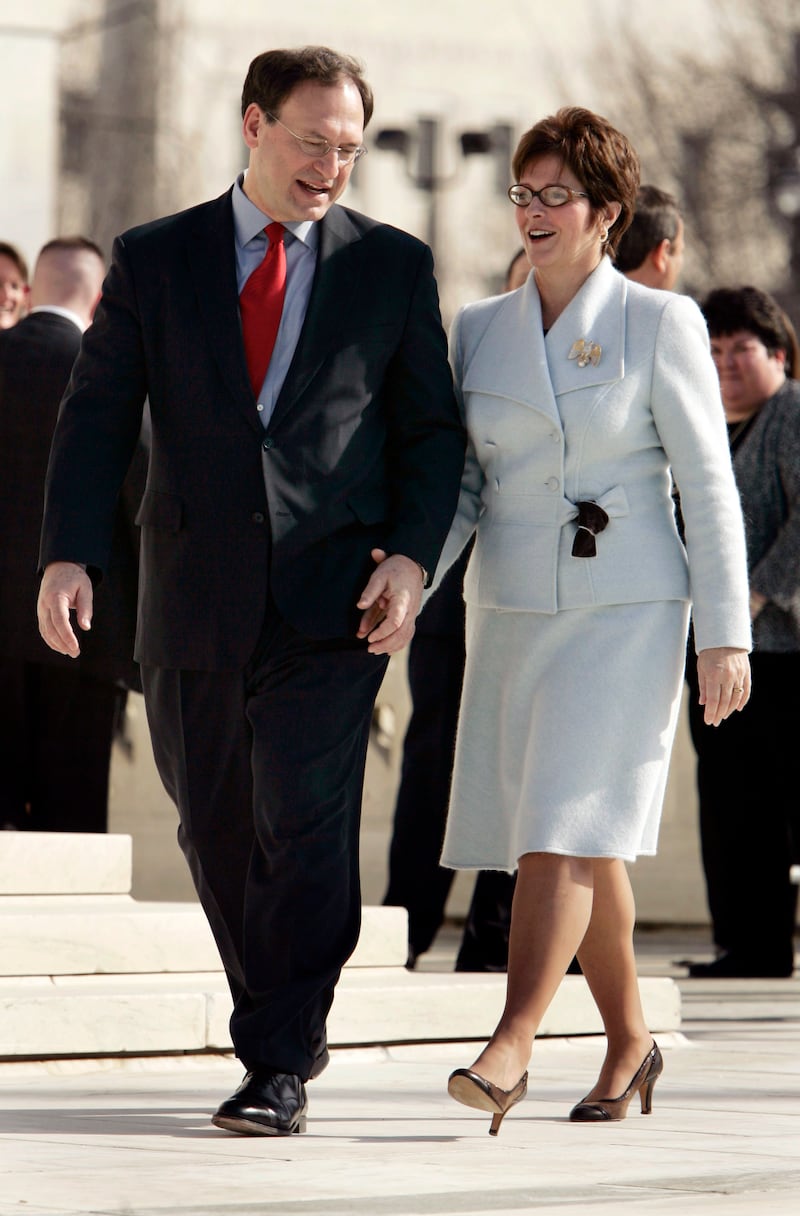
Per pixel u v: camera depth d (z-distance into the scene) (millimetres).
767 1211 7809
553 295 10734
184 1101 11016
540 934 9977
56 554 10039
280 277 10211
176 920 13922
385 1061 13234
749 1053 13805
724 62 105688
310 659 10016
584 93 114250
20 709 17594
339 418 10164
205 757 10219
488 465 10680
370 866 25906
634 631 10266
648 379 10430
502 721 10508
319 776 9953
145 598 10305
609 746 10141
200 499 10078
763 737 19344
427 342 10445
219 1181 8422
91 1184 8320
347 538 10180
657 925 26875
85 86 99812
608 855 10000
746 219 102500
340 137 10078
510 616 10516
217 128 104125
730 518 10344
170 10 102000
